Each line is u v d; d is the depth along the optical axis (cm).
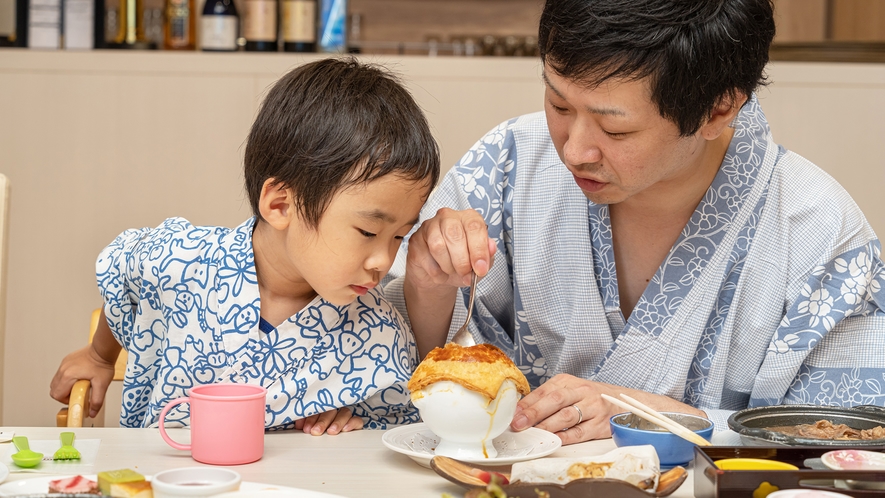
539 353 125
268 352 103
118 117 224
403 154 91
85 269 229
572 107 94
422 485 80
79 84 223
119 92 224
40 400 230
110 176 226
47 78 223
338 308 105
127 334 111
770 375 114
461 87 226
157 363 109
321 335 104
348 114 92
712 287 114
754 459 77
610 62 87
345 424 102
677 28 86
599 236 117
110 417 219
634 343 115
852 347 113
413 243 102
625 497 71
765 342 116
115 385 218
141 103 224
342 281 95
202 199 227
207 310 103
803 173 117
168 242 106
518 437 95
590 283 118
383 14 258
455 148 227
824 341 114
